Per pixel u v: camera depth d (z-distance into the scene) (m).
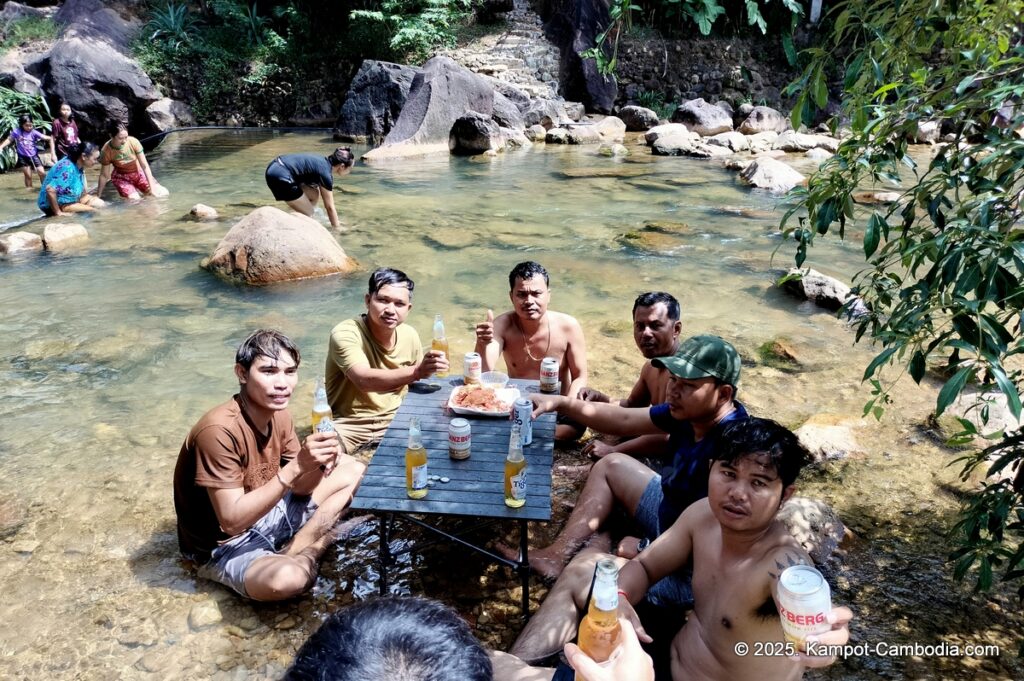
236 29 19.81
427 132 15.91
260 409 3.36
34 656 2.94
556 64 20.78
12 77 15.02
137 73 16.55
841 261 8.27
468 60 20.27
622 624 2.09
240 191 11.80
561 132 17.44
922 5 2.45
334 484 3.77
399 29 19.41
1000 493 2.74
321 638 1.17
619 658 2.01
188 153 15.20
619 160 15.04
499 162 14.75
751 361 5.66
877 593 3.27
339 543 3.66
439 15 19.84
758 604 2.42
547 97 19.64
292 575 3.21
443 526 3.83
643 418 3.80
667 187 12.29
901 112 2.58
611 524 3.75
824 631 1.97
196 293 7.19
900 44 2.55
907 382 5.24
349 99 17.39
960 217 2.37
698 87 20.69
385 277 4.30
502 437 3.69
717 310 6.75
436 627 1.19
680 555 2.77
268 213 7.80
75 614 3.17
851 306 3.19
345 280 7.60
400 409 3.98
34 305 6.83
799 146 16.23
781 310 6.74
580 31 20.58
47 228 8.71
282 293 7.21
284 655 2.96
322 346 5.99
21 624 3.11
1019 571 2.72
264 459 3.42
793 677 2.45
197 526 3.41
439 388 4.27
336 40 20.03
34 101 14.34
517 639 2.87
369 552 3.60
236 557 3.31
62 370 5.55
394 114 17.17
